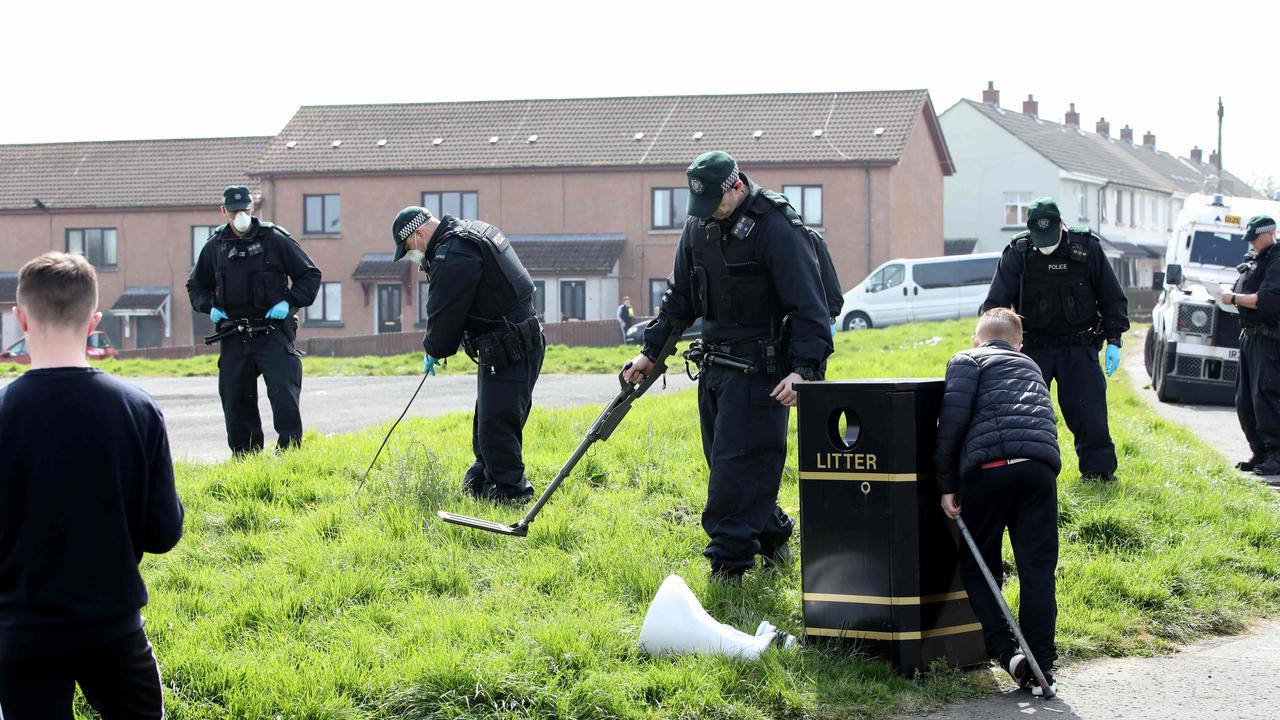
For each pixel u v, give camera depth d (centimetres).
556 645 466
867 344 2277
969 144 5509
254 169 4666
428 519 655
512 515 673
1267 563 655
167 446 335
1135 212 6356
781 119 4128
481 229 715
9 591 315
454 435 1001
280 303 905
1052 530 479
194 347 3606
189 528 660
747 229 550
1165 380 1483
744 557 561
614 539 632
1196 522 711
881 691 462
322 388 1800
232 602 530
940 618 492
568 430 986
